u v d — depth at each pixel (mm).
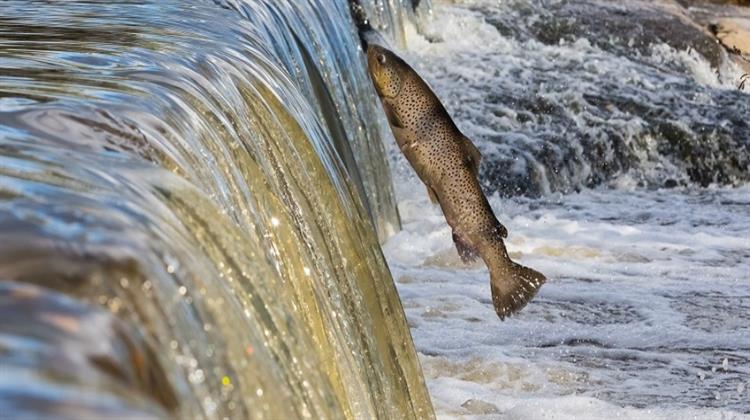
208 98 9898
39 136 7000
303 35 19484
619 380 14148
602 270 19641
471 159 11898
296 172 10820
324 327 8992
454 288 17875
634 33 33094
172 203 6066
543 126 27625
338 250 10586
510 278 11977
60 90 8805
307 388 6234
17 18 13305
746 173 28062
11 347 3557
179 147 8305
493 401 13258
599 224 22469
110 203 5410
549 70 30156
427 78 28891
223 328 4961
